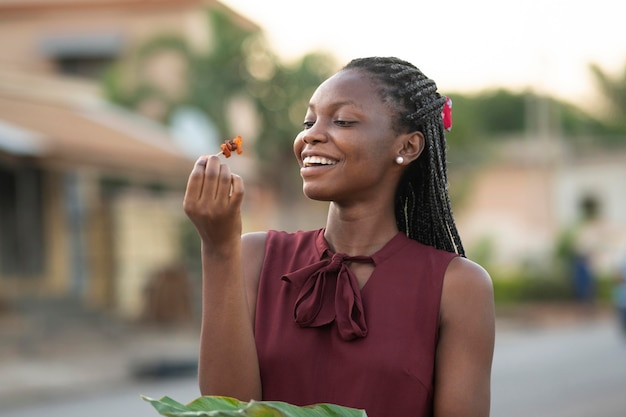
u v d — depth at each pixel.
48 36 22.45
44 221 16.75
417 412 1.88
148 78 20.80
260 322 1.98
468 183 27.97
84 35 22.34
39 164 13.46
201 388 1.90
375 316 1.92
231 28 21.56
